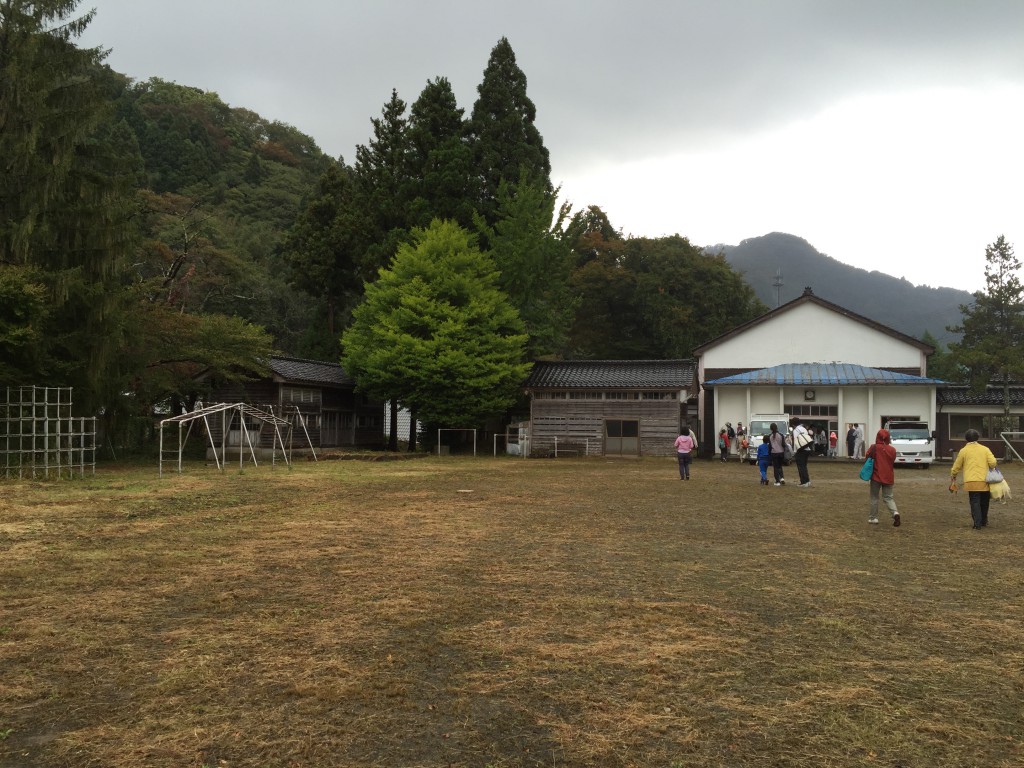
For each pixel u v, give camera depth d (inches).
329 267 1733.5
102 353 818.2
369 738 147.4
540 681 179.2
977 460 437.4
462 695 169.9
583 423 1391.5
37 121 757.9
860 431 1236.5
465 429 1322.6
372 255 1541.6
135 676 180.1
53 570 301.3
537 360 1526.8
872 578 296.7
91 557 329.1
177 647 202.2
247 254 2076.8
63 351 814.5
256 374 1210.6
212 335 1050.1
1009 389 1382.9
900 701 168.1
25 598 255.4
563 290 1509.6
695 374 1482.5
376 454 1205.7
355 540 378.6
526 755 140.8
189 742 144.5
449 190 1494.8
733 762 138.4
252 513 482.6
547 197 1492.4
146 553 339.6
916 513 516.1
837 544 378.3
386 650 201.0
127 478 740.7
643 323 2127.2
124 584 277.0
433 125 1576.0
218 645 203.6
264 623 225.5
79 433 756.6
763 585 283.0
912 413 1318.9
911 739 148.6
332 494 605.3
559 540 382.3
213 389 1188.5
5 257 757.3
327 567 309.6
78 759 137.6
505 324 1328.7
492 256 1435.8
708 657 197.6
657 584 282.8
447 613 238.2
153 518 456.8
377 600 254.8
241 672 183.0
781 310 1434.5
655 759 139.4
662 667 189.2
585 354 2230.6
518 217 1423.5
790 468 1065.5
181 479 736.3
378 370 1241.4
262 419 962.1
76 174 823.1
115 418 942.4
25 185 768.9
